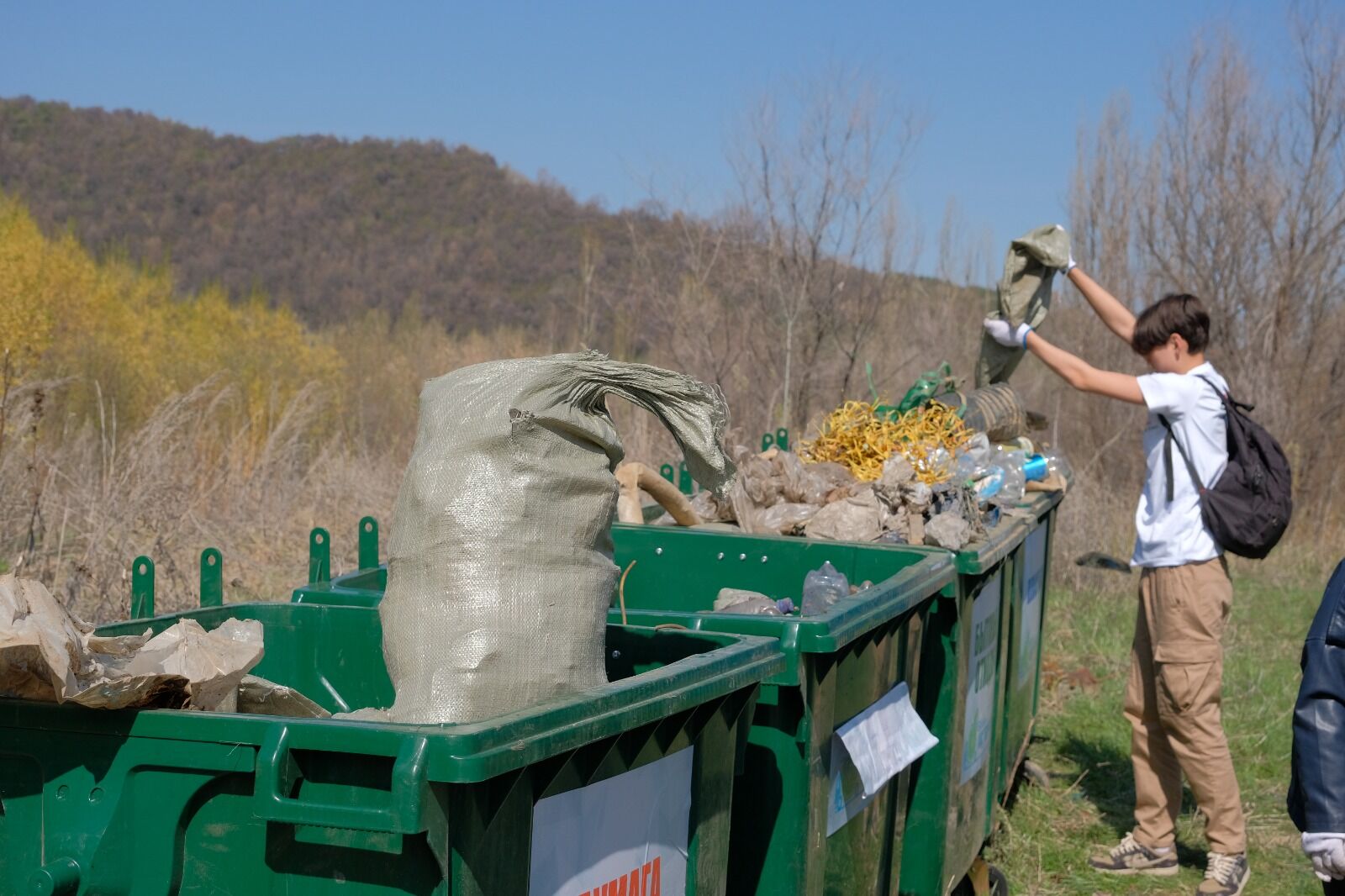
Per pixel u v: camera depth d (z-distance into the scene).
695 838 2.29
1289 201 13.05
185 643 1.86
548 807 1.85
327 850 1.65
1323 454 12.57
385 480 9.65
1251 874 5.03
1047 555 5.80
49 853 1.72
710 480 2.42
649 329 12.34
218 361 11.84
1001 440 5.56
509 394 2.15
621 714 1.90
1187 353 4.53
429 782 1.58
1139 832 4.96
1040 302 5.20
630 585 4.23
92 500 6.29
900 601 3.08
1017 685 5.02
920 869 3.71
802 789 2.63
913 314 13.65
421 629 2.05
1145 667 4.82
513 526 2.07
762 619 2.63
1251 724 6.84
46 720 1.73
